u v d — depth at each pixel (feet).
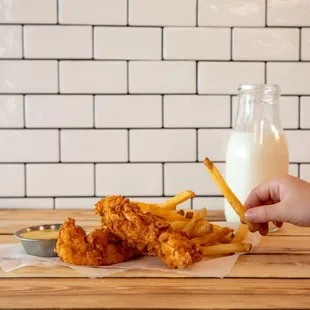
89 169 4.57
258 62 4.56
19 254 2.96
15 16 4.45
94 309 2.16
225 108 4.56
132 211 2.76
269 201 3.00
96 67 4.51
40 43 4.48
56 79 4.50
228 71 4.55
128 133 4.56
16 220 3.99
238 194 3.73
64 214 4.26
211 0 4.50
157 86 4.53
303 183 2.81
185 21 4.50
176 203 3.31
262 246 3.18
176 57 4.52
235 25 4.53
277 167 3.69
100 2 4.46
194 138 4.58
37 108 4.51
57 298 2.28
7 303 2.22
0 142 4.52
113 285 2.46
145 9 4.48
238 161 3.73
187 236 2.83
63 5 4.45
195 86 4.55
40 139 4.54
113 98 4.53
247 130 3.75
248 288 2.42
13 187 4.56
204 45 4.52
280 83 4.58
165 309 2.15
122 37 4.50
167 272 2.65
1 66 4.48
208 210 4.55
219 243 3.10
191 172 4.60
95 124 4.54
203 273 2.62
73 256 2.70
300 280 2.54
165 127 4.56
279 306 2.19
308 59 4.58
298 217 2.67
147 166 4.58
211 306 2.19
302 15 4.55
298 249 3.11
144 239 2.69
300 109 4.60
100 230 2.84
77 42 4.49
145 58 4.51
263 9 4.53
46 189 4.57
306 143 4.60
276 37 4.55
